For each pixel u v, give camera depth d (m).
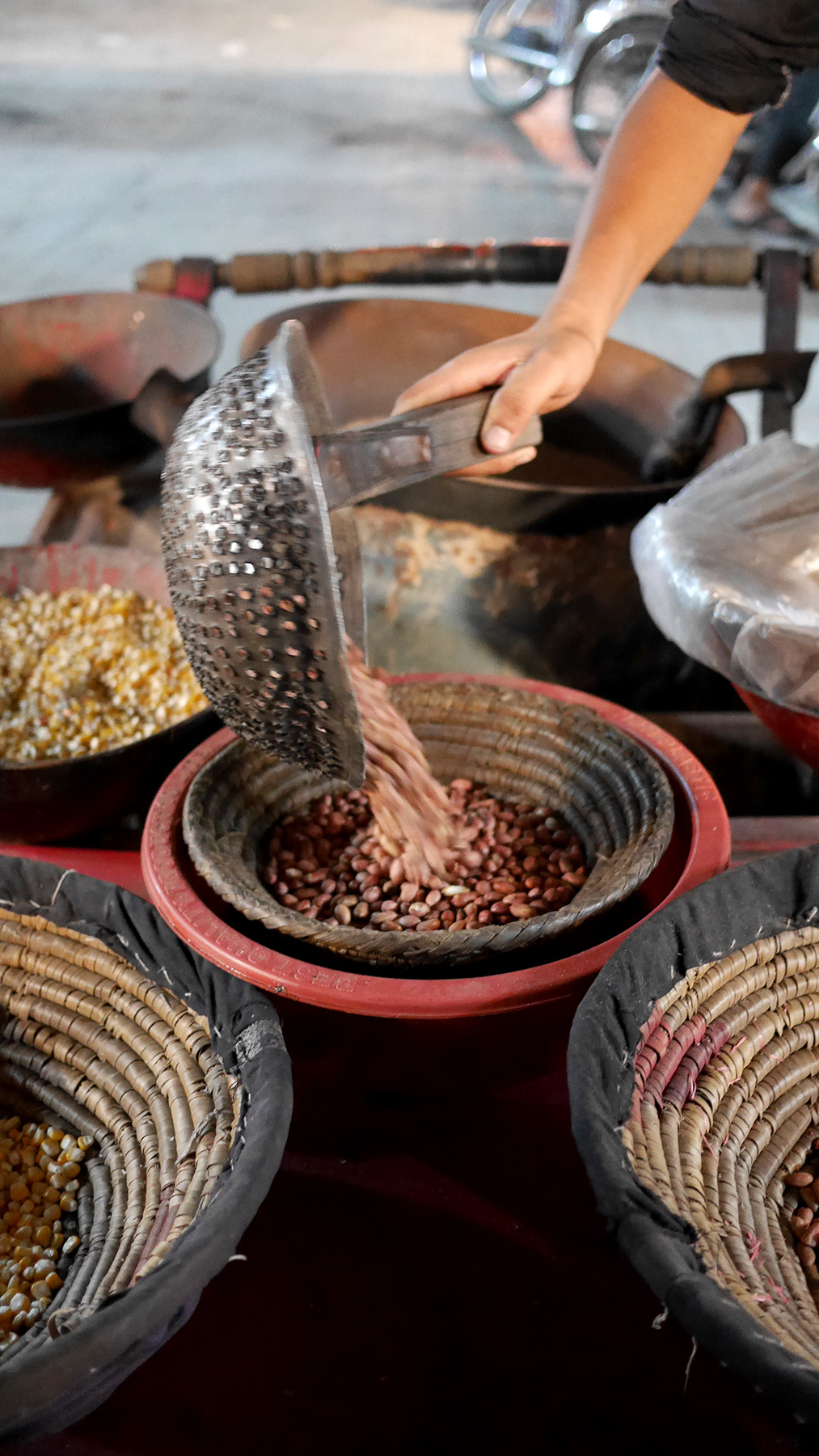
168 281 1.67
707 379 1.45
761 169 3.77
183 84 6.70
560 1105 0.89
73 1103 0.85
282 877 0.97
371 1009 0.73
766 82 1.02
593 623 1.48
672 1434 0.69
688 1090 0.71
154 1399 0.72
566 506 1.35
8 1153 0.85
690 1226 0.56
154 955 0.80
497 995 0.73
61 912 0.85
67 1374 0.50
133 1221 0.73
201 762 0.98
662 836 0.83
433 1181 0.84
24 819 1.02
